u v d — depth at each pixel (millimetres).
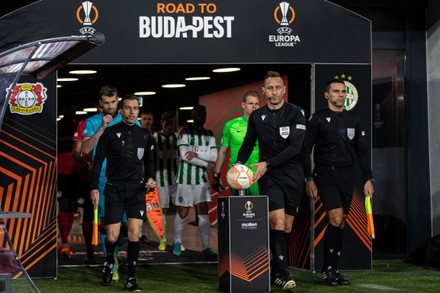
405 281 7203
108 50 7527
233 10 7727
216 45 7695
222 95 12828
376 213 9148
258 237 6492
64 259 9109
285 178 6621
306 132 6938
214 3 7695
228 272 6461
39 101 7387
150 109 16641
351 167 6969
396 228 9188
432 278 7418
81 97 14617
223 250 6555
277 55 7812
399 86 9258
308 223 8008
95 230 6668
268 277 6520
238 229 6445
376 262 8797
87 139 7434
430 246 8156
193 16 7660
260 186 6723
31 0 8398
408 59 9195
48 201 7402
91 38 5246
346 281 7000
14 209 7328
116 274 7348
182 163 9281
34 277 7371
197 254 9680
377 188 9156
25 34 7367
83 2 7480
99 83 12531
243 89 11719
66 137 9031
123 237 7309
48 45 5395
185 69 10422
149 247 10625
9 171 7332
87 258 8633
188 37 7656
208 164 9250
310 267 7949
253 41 7758
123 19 7551
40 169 7391
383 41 9164
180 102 15781
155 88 13555
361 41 7988
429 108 9188
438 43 8953
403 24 9203
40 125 7391
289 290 6539
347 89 7961
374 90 9180
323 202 6977
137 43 7570
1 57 5082
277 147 6648
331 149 6914
